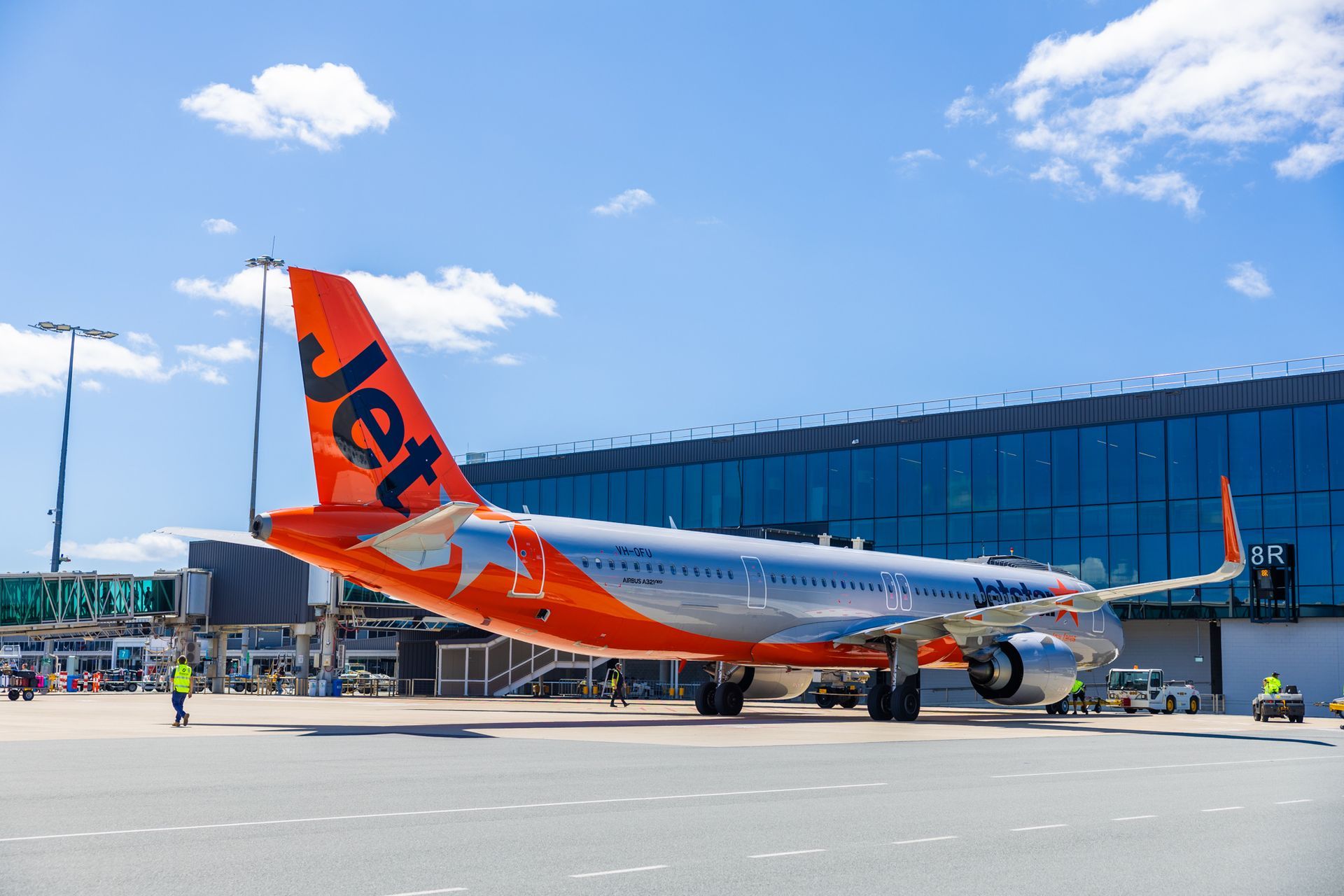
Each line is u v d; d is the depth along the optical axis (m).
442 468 26.09
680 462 62.81
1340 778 15.41
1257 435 49.22
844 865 8.37
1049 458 53.50
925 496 56.03
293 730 23.67
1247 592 48.81
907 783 14.09
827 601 33.44
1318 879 8.05
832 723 29.80
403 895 7.17
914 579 36.66
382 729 24.08
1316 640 47.72
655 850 8.89
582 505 65.81
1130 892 7.55
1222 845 9.48
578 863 8.31
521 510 68.00
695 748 19.72
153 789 12.63
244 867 8.03
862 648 33.56
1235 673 49.53
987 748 21.00
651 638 29.45
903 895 7.37
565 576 27.45
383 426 25.17
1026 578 41.59
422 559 25.28
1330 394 47.84
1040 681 34.06
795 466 59.53
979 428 55.22
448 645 56.09
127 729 24.06
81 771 14.70
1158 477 51.03
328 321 24.59
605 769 15.36
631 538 29.55
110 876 7.65
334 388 24.58
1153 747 22.31
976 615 31.25
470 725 26.12
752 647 31.67
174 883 7.46
